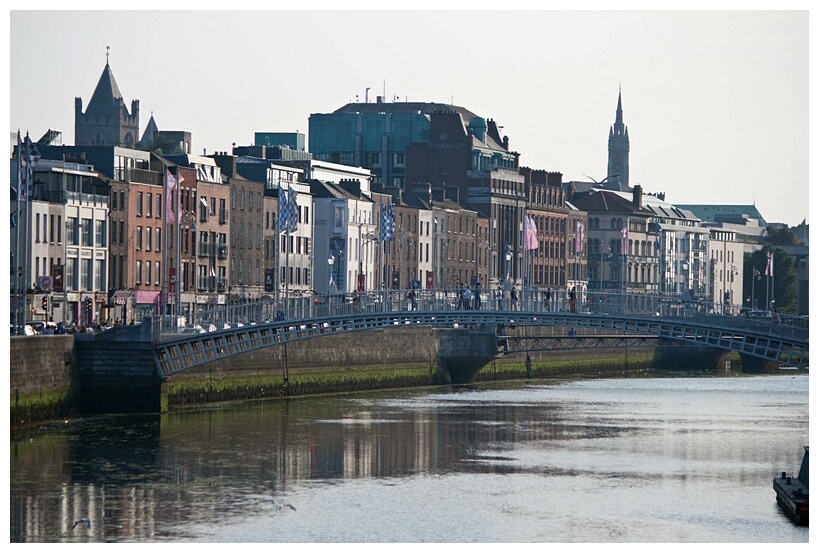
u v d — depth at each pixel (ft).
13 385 575.38
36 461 513.04
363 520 437.58
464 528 429.79
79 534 419.54
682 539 417.28
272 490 476.13
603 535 422.41
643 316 650.43
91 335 634.84
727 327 636.48
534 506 457.68
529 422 643.86
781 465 530.27
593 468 522.06
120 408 635.66
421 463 528.22
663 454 553.64
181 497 463.01
